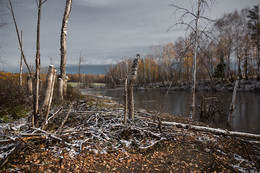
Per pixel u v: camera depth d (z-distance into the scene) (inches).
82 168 138.6
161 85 1862.7
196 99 800.3
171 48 1547.7
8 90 335.9
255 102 657.0
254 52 1286.9
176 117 421.1
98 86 2465.6
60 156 150.6
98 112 270.5
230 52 1039.0
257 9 1040.2
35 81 168.7
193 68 406.3
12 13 151.4
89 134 204.8
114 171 141.5
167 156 176.1
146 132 221.3
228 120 374.6
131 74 257.3
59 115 237.1
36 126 174.6
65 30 391.9
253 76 1311.5
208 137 239.9
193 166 158.1
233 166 160.7
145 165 154.9
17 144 139.5
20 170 122.6
